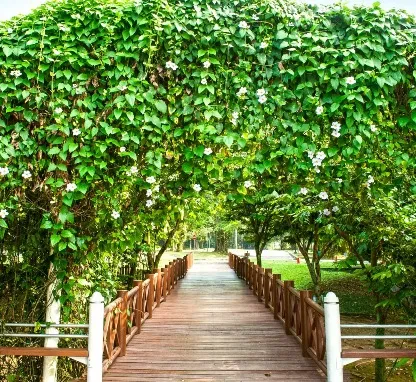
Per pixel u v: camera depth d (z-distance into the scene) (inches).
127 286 285.4
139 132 106.6
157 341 201.9
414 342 265.9
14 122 109.6
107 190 113.0
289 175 115.3
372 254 184.9
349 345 267.9
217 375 151.2
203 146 108.3
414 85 108.7
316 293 263.4
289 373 153.3
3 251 140.3
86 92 106.7
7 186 110.0
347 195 131.7
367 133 105.7
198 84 106.2
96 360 114.0
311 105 105.7
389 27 105.3
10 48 104.3
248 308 297.9
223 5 108.3
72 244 109.7
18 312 142.7
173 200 124.6
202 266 726.5
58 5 105.9
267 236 394.0
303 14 106.2
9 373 147.3
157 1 103.8
